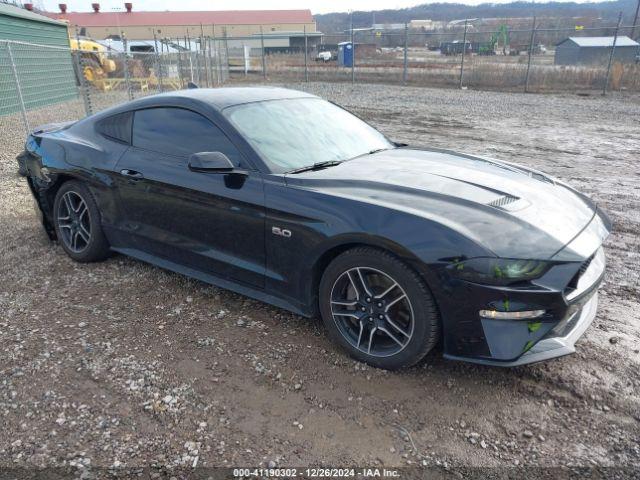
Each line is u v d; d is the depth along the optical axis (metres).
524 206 2.90
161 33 70.50
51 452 2.34
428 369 2.95
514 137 10.82
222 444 2.40
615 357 3.04
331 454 2.35
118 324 3.41
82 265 4.36
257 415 2.58
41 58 14.73
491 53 37.38
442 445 2.41
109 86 19.25
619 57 26.17
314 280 3.08
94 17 72.38
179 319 3.47
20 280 4.05
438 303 2.62
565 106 15.95
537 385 2.80
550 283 2.50
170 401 2.67
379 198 2.88
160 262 3.91
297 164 3.36
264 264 3.26
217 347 3.15
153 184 3.68
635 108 15.42
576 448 2.39
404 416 2.59
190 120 3.63
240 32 72.00
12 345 3.15
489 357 2.59
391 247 2.66
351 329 3.04
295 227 3.01
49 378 2.85
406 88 22.28
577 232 2.80
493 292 2.49
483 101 17.44
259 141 3.39
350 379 2.86
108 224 4.12
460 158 3.80
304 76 29.45
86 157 4.13
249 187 3.20
